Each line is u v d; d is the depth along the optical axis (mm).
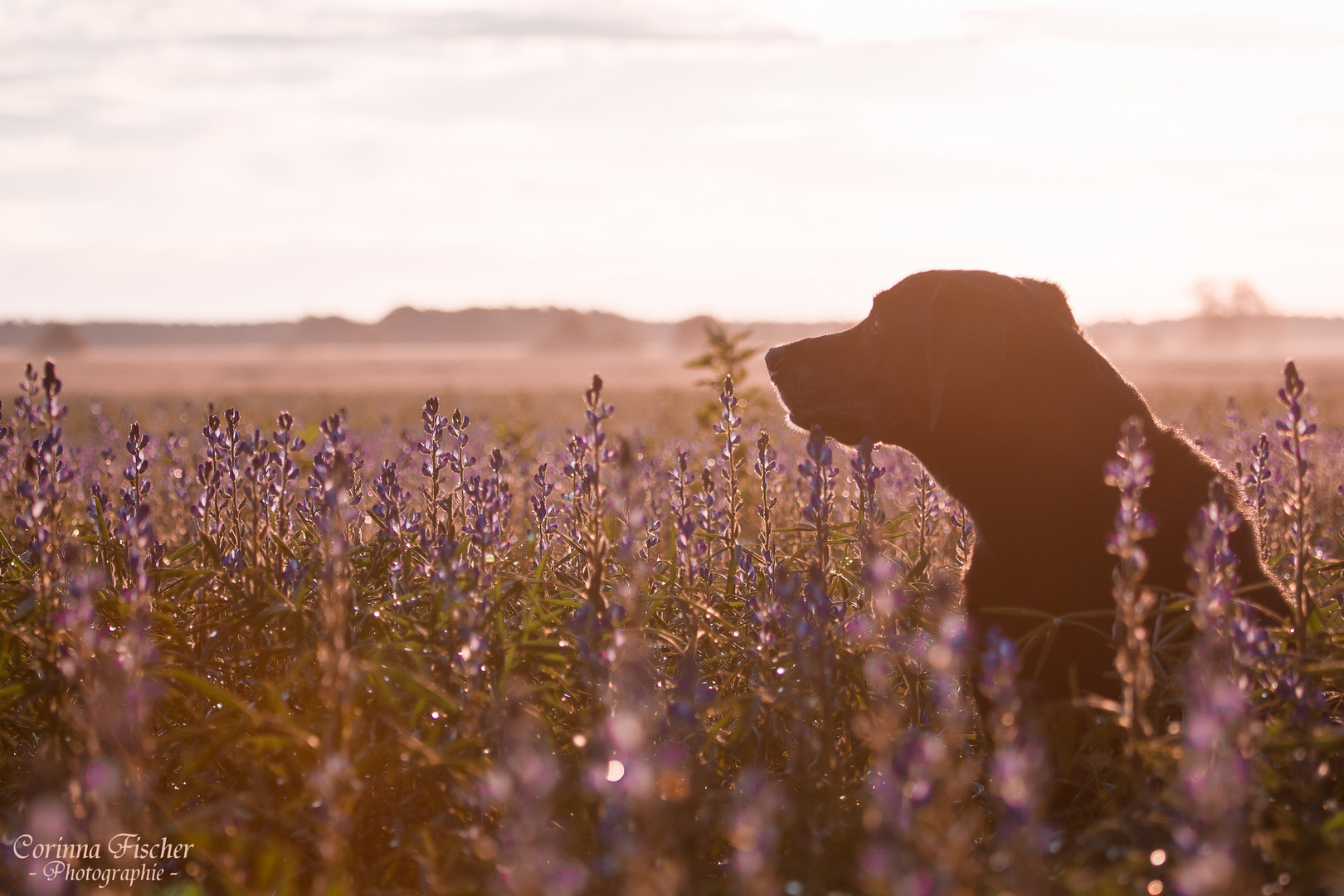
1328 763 2992
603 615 3441
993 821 3268
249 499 4402
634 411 27344
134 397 45531
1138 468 2791
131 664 2559
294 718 3430
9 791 3385
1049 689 3891
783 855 2939
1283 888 2539
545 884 2180
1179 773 2676
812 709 3406
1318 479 7238
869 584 3818
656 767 2895
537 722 3191
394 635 3768
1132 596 2770
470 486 4488
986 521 4340
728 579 4750
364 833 3275
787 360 5195
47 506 3498
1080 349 4309
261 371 113188
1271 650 3203
